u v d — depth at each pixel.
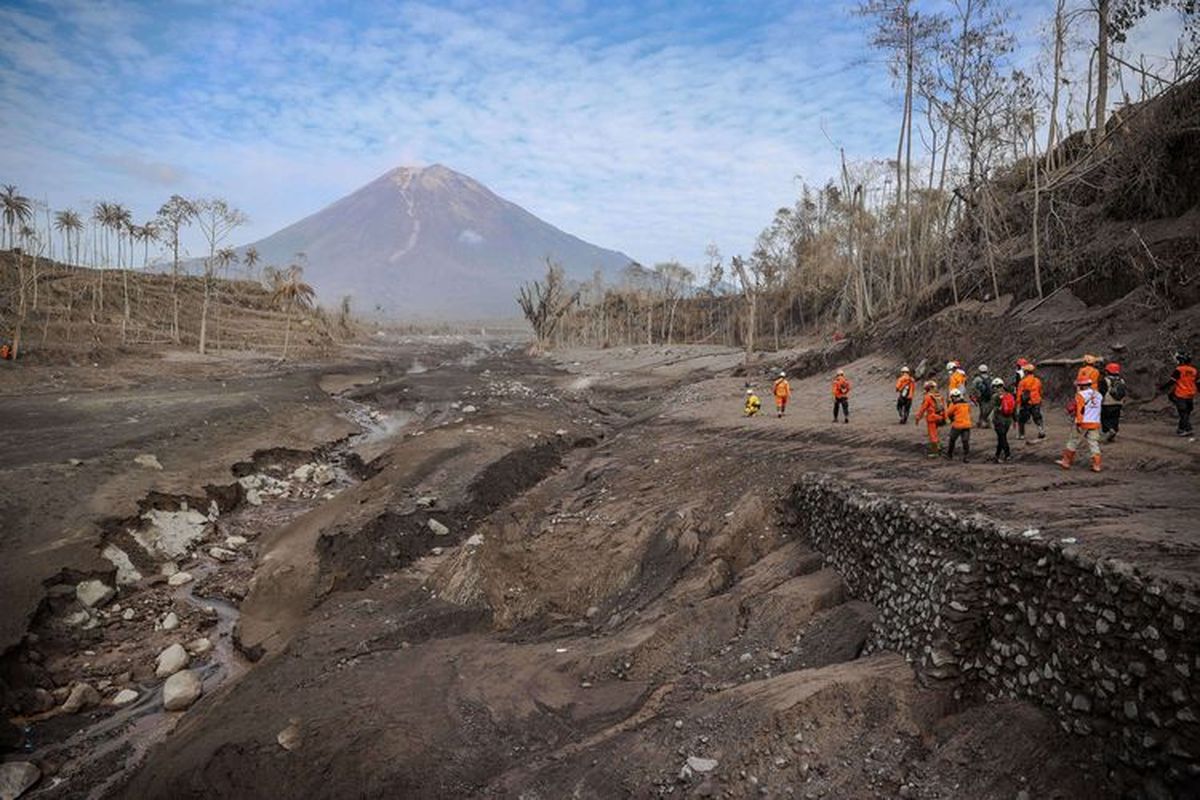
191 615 16.48
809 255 78.50
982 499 11.12
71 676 13.75
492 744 10.27
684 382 49.25
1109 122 31.20
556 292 98.12
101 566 16.98
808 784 8.21
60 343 51.88
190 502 22.17
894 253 42.91
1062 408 19.95
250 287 101.31
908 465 15.80
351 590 17.44
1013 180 36.47
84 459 22.94
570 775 9.12
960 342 27.83
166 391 38.94
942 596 9.53
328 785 9.51
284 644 14.65
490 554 17.39
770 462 19.77
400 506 21.06
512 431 30.41
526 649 13.32
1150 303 20.61
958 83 32.16
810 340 66.19
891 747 8.45
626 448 27.64
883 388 30.22
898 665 9.81
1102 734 7.17
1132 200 24.84
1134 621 6.89
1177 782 6.31
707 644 12.27
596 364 68.69
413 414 41.50
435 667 12.70
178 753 10.57
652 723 10.03
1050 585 8.05
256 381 45.69
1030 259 28.00
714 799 8.24
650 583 15.48
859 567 12.60
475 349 119.25
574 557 17.17
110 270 86.62
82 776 10.87
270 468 27.91
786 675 10.24
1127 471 12.33
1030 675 8.22
